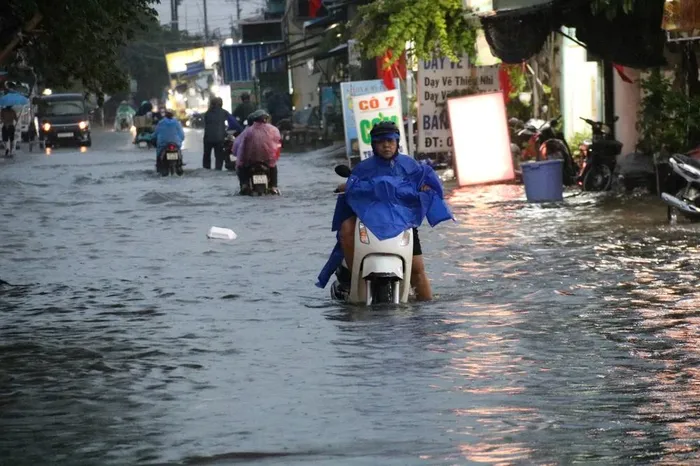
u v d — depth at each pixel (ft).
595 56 108.17
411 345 43.24
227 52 350.64
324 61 260.83
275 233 83.46
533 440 29.94
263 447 29.84
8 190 133.28
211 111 165.89
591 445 29.40
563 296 53.72
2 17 79.97
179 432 31.68
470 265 64.28
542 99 135.85
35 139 294.46
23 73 96.78
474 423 31.91
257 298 55.42
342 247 53.62
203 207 106.11
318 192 121.70
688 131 97.25
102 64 93.20
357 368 39.52
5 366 41.32
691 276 58.65
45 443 30.81
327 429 31.63
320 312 51.21
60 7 83.46
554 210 92.38
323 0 280.31
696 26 84.23
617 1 94.17
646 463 27.73
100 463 28.78
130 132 400.26
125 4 90.33
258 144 118.21
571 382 36.94
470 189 114.62
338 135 230.07
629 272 60.44
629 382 36.81
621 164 108.27
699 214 80.84
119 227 90.53
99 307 53.93
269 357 41.73
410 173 53.42
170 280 61.93
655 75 100.27
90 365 41.11
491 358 40.73
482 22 111.75
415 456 28.48
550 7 101.40
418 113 128.98
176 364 40.96
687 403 33.99
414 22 131.03
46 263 70.33
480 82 130.31
